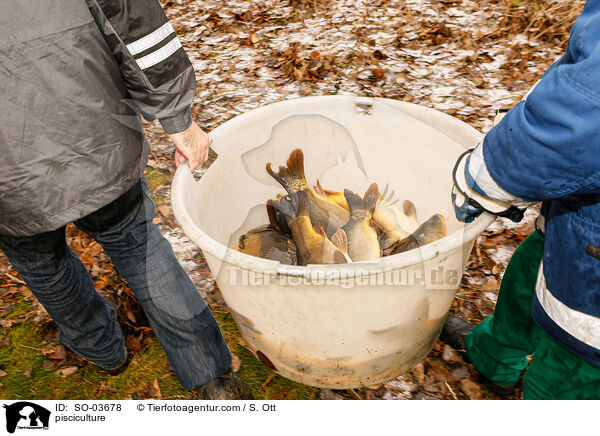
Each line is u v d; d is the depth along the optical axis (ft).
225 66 12.14
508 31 12.19
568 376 3.91
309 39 12.84
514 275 4.73
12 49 3.19
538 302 3.93
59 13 3.29
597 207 3.17
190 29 13.97
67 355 6.44
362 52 12.01
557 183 3.05
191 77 4.19
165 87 3.99
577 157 2.82
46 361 6.39
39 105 3.38
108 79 3.67
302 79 11.32
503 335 5.08
